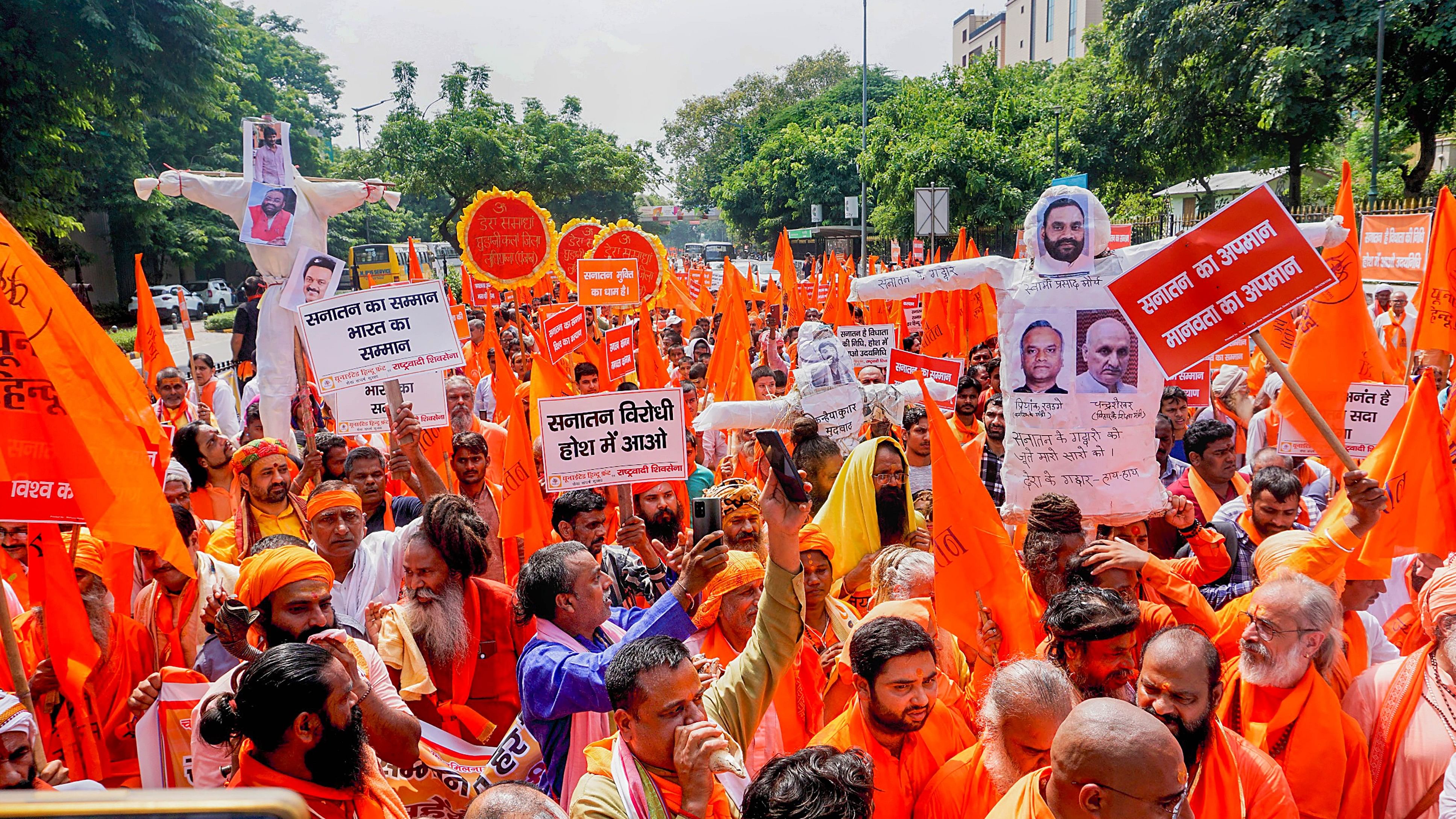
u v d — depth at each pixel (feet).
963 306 37.86
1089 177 97.14
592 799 9.12
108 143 115.14
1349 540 13.12
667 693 9.00
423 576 13.03
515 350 40.96
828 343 22.65
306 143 160.15
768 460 10.24
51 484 12.19
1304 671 10.94
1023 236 16.35
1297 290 14.64
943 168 91.30
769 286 55.98
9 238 11.87
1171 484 20.20
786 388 32.81
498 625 13.52
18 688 10.52
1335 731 10.80
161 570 14.40
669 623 11.09
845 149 157.79
